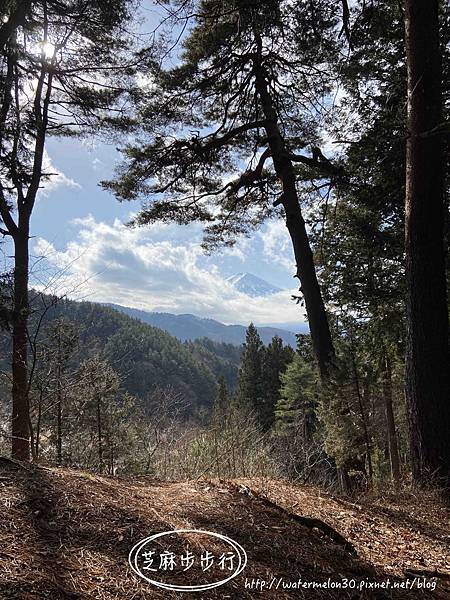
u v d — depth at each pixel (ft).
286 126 39.22
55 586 6.97
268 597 8.34
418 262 20.66
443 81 28.71
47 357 25.91
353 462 25.13
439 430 19.85
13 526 8.30
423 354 20.39
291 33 28.66
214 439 25.41
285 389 88.84
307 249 33.55
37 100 36.09
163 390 39.70
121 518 9.61
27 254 34.65
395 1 26.30
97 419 32.48
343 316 43.06
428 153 20.57
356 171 35.83
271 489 15.34
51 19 33.45
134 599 7.26
